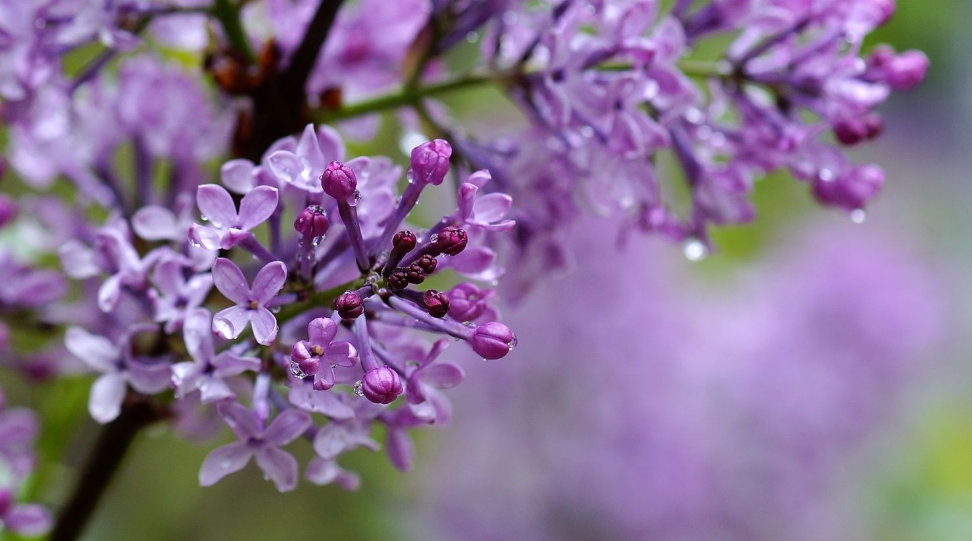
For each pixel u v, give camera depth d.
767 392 1.09
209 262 0.50
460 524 1.07
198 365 0.47
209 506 0.93
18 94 0.52
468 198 0.46
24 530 0.52
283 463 0.47
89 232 0.56
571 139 0.52
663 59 0.51
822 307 1.15
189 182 0.55
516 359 1.03
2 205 0.55
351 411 0.47
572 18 0.51
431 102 0.55
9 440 0.54
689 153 0.53
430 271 0.46
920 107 1.71
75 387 0.58
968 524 1.29
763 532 1.08
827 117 0.52
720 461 1.08
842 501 1.15
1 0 0.52
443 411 0.49
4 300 0.54
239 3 0.53
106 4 0.52
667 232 0.53
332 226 0.47
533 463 1.06
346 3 0.55
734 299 1.19
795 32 0.52
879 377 1.14
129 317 0.55
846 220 1.30
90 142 0.55
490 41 0.54
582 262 1.01
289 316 0.47
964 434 1.37
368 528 1.01
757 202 1.30
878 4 0.52
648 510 1.05
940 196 1.70
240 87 0.53
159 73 0.55
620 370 1.04
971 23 1.24
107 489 0.54
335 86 0.54
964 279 1.59
